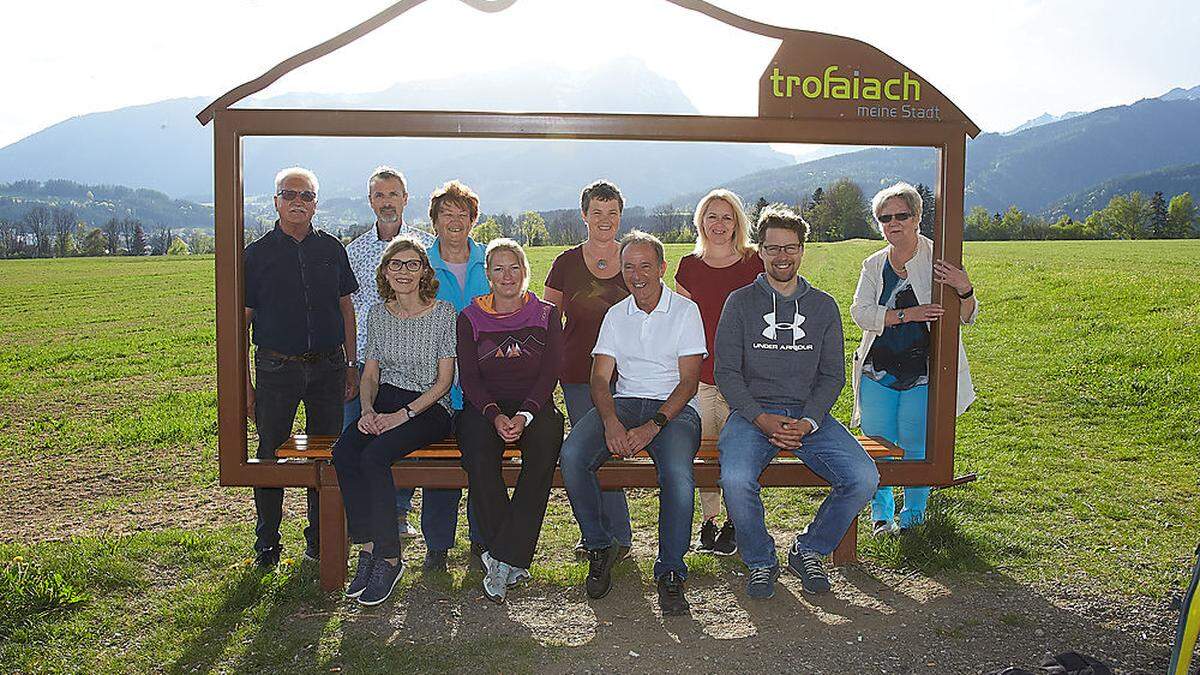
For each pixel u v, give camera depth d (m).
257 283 4.61
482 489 4.12
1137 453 7.27
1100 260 29.59
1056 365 11.64
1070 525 5.35
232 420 4.36
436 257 5.00
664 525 4.09
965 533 4.91
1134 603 4.12
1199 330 13.98
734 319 4.38
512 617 4.06
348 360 5.13
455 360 4.42
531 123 4.27
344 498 4.16
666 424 4.21
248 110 4.27
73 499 6.59
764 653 3.68
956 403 4.72
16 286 32.16
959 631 3.85
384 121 4.26
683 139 4.34
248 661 3.61
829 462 4.24
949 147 4.45
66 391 11.91
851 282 24.48
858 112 4.41
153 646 3.73
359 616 4.06
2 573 4.22
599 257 4.75
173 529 5.58
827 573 4.57
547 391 4.27
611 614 4.10
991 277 24.64
